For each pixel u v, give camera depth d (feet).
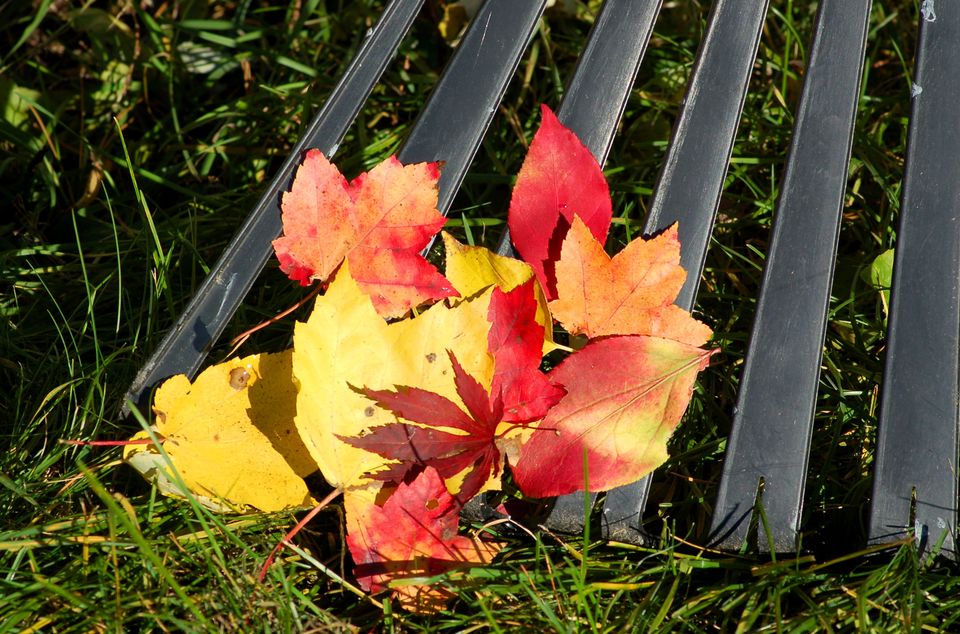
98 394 3.09
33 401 3.10
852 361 3.17
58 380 3.11
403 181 2.98
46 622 2.87
